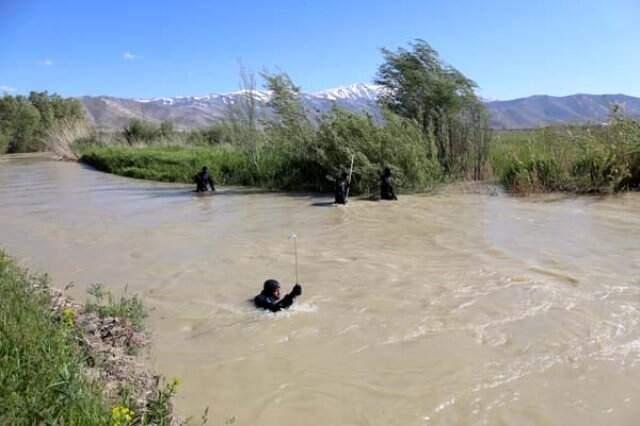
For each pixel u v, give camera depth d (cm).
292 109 2427
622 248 1128
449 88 2328
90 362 612
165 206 1962
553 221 1442
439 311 800
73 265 1117
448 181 2278
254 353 685
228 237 1377
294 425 531
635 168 1873
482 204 1775
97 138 5562
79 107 8938
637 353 645
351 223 1532
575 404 546
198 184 2375
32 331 565
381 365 642
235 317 806
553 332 710
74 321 693
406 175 2147
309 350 689
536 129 2358
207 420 538
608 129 2014
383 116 2252
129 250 1246
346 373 627
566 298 833
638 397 554
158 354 683
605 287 879
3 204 2094
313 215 1688
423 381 602
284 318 795
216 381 615
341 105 2316
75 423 420
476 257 1097
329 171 2255
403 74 2417
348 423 531
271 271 1043
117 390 554
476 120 2372
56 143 5581
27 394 447
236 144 3030
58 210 1905
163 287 957
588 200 1745
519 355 651
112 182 2938
